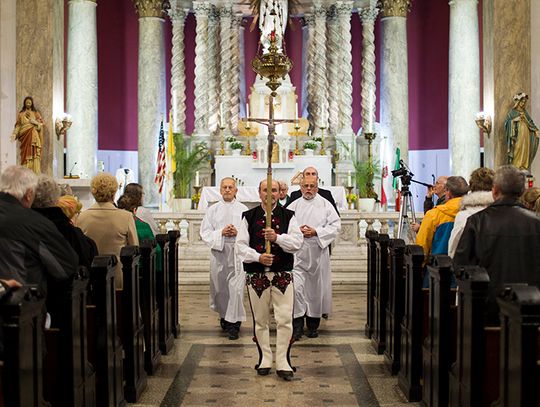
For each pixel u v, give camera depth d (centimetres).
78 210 785
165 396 738
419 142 2422
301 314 995
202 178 2212
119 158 2362
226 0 2264
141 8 2238
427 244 799
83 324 580
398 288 808
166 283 938
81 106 2080
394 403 709
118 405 670
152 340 832
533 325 410
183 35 2295
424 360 690
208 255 1555
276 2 2116
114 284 662
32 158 1619
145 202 2206
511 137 1606
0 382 426
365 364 867
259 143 2134
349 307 1280
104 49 2342
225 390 757
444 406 621
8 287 433
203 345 977
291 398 727
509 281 580
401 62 2241
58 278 534
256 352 934
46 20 1670
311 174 1019
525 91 1642
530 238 584
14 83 1666
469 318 534
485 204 697
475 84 2117
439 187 1017
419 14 2420
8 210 522
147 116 2222
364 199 2066
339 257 1559
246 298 1402
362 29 2298
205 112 2259
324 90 2258
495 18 1644
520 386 414
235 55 2283
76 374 553
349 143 2239
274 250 794
